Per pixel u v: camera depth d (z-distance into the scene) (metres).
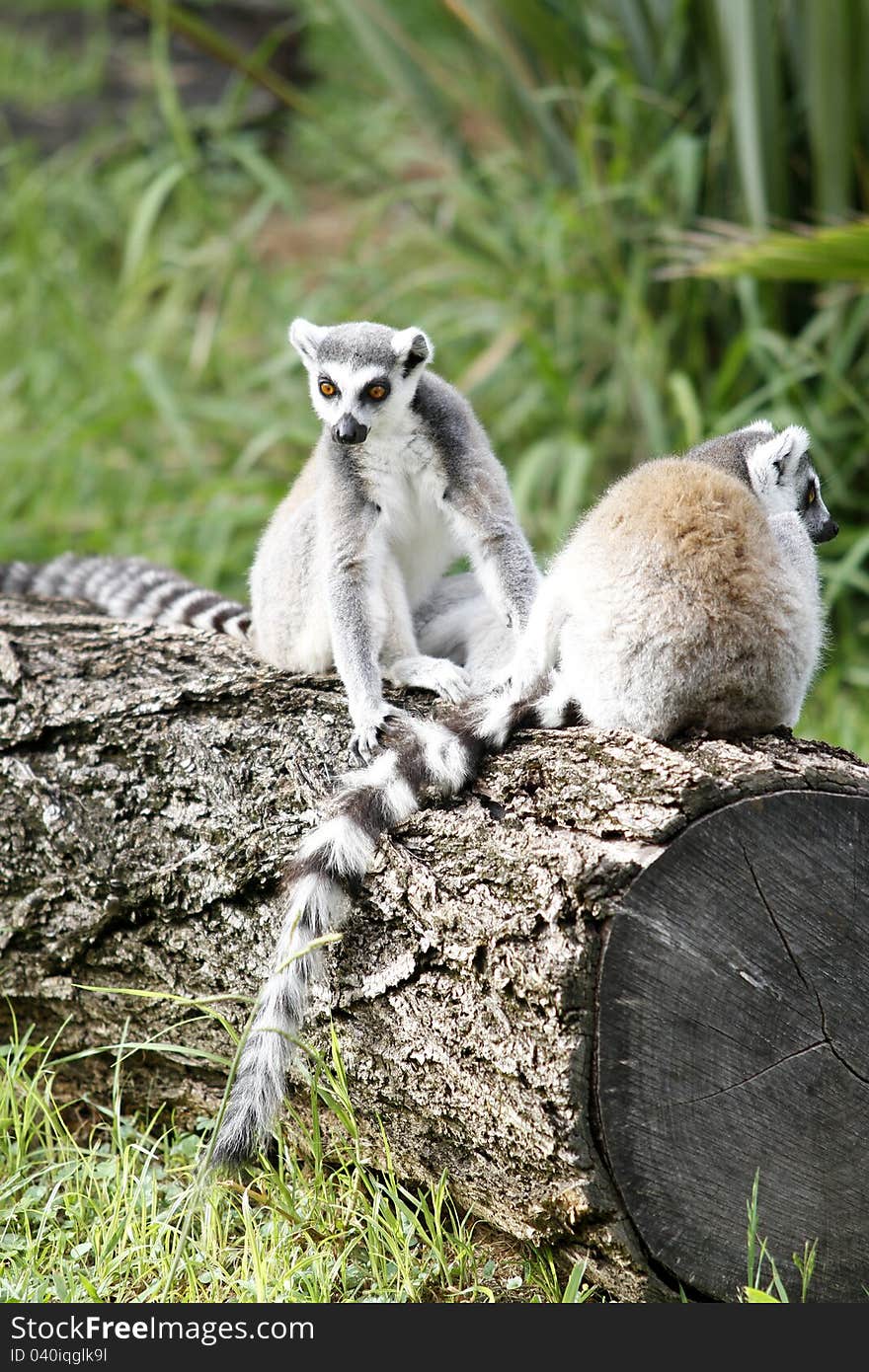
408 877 6.96
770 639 7.26
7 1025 8.76
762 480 8.37
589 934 6.26
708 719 7.40
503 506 9.16
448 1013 6.73
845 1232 6.71
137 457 17.53
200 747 8.20
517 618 8.94
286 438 16.78
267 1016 7.12
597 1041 6.25
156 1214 7.42
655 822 6.43
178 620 10.69
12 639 9.17
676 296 15.33
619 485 7.88
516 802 7.00
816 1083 6.59
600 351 16.55
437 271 17.56
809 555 7.97
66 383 18.12
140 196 21.48
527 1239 6.92
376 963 7.05
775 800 6.54
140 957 8.15
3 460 16.80
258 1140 7.07
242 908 7.76
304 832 7.63
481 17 16.23
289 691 8.51
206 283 19.53
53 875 8.29
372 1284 7.06
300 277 20.02
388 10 17.45
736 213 15.20
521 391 16.70
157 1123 8.55
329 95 27.34
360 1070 7.21
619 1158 6.32
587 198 15.34
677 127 15.51
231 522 15.52
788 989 6.53
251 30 28.56
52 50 29.09
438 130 17.61
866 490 15.24
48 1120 7.91
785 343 15.00
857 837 6.64
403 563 9.59
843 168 14.20
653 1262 6.49
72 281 19.95
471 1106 6.72
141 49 28.61
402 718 8.11
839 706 12.96
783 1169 6.57
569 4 15.95
